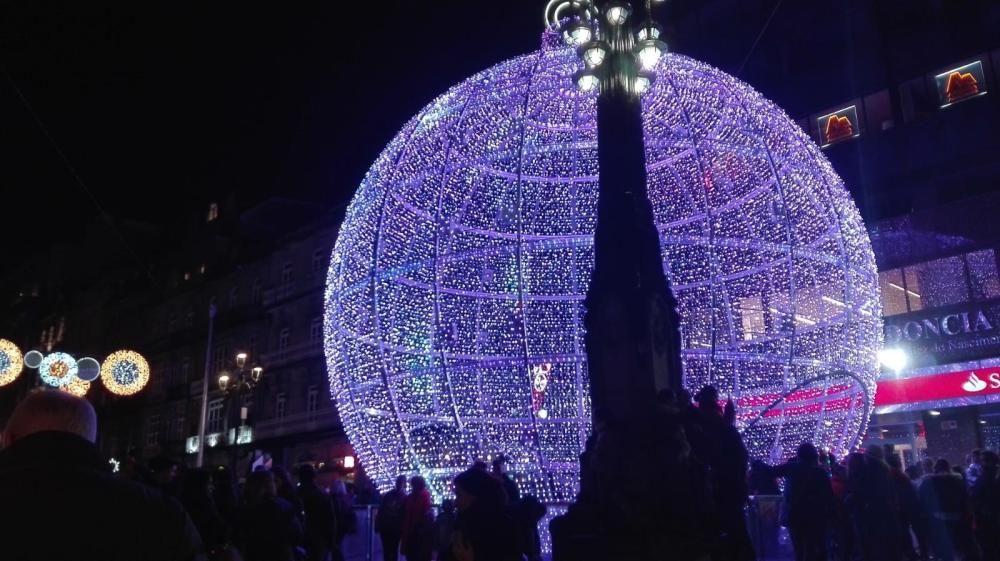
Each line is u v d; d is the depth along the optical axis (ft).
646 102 41.98
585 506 22.79
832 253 43.98
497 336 46.06
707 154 45.24
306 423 110.42
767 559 35.78
